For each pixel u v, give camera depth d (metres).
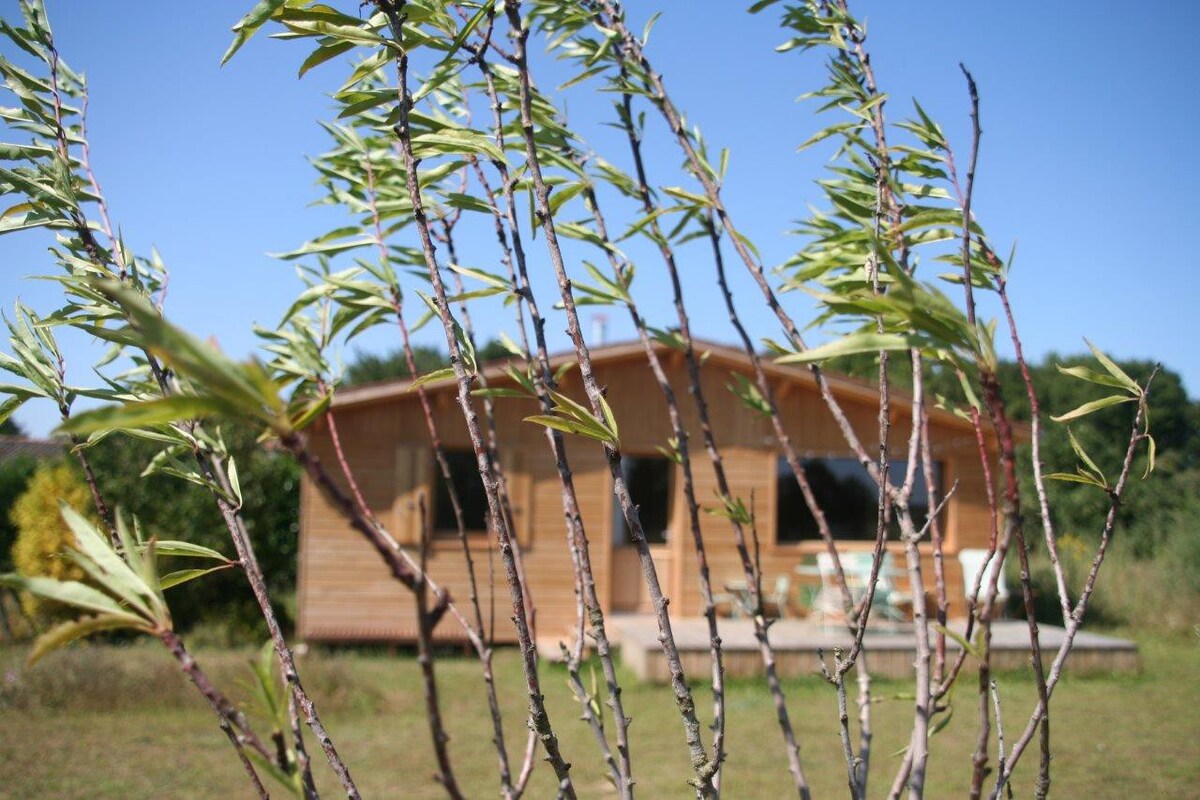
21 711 9.42
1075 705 9.92
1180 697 10.38
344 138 2.25
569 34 2.26
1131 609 15.13
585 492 13.09
